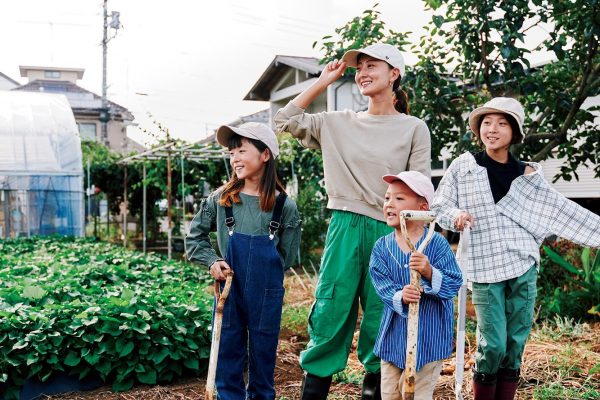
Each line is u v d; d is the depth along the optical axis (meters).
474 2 6.33
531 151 7.54
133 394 4.62
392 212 3.08
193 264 11.59
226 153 13.40
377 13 7.34
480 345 3.66
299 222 3.62
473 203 3.71
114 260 8.85
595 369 4.53
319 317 3.56
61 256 9.12
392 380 3.10
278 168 14.14
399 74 3.64
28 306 5.05
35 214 14.06
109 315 4.82
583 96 6.66
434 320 3.00
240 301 3.46
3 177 13.79
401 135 3.61
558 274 7.57
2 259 8.60
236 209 3.53
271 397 3.56
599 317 6.50
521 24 6.29
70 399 4.54
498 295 3.62
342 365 3.57
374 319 3.54
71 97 42.75
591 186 12.67
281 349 5.73
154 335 4.79
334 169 3.65
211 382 2.98
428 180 3.07
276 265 3.49
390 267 3.08
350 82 15.87
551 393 4.27
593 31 6.17
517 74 6.36
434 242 3.06
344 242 3.58
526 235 3.68
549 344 5.49
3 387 4.52
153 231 19.25
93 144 23.70
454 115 7.24
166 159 15.29
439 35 6.74
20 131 14.32
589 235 3.63
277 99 21.94
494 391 3.69
